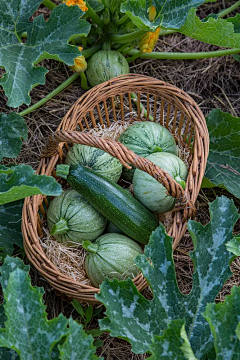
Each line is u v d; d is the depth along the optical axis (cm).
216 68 155
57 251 127
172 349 99
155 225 126
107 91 133
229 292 135
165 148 133
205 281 112
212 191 145
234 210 114
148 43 139
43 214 129
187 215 122
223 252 112
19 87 124
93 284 126
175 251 138
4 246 132
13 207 135
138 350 104
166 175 117
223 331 101
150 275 108
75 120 129
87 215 126
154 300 108
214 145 142
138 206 125
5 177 111
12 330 99
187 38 157
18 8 129
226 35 126
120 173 132
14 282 101
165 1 130
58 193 108
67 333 101
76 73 146
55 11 127
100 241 125
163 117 145
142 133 132
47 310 132
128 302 107
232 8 153
